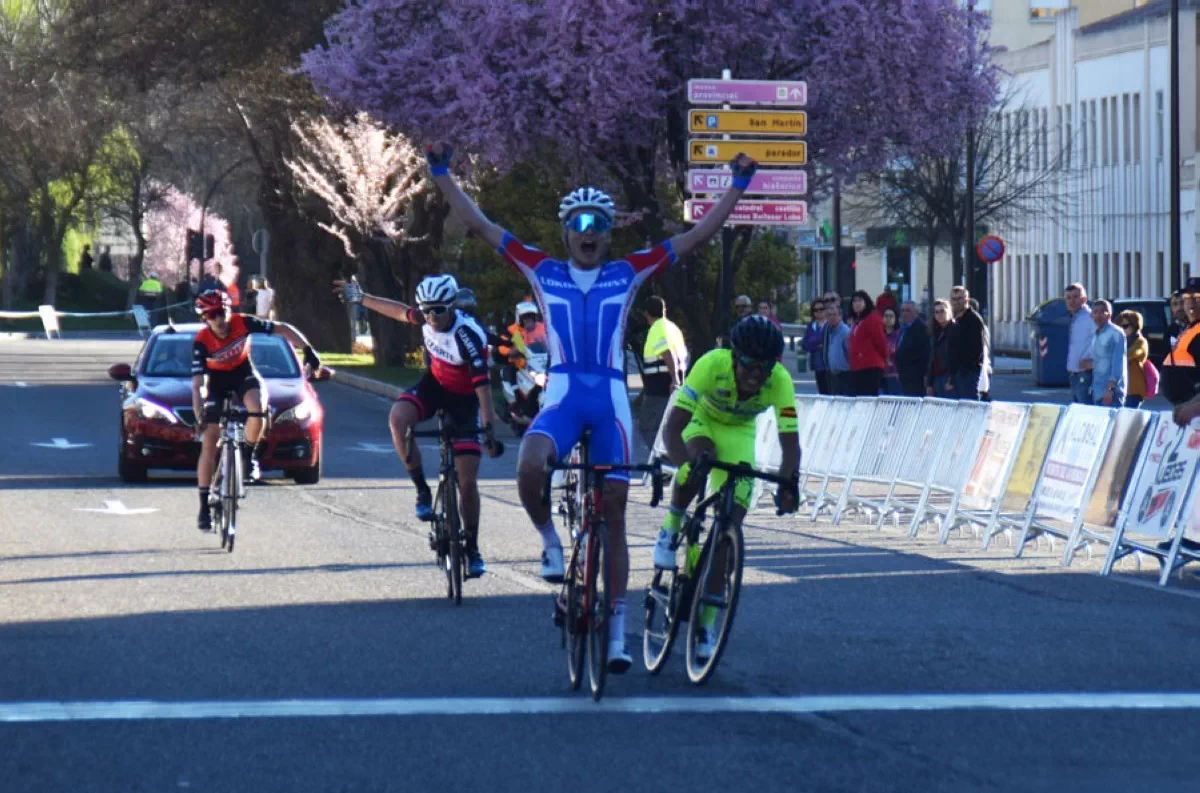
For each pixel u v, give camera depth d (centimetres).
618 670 1069
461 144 3912
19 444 3175
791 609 1424
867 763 899
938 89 3928
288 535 1936
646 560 1727
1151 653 1224
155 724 986
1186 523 1633
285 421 2552
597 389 1101
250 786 852
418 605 1428
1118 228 7575
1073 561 1819
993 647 1243
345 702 1045
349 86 3981
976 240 7306
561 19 3700
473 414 1478
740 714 1016
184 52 5456
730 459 1173
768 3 3775
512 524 2059
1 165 9069
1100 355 2642
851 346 2986
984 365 2827
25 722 990
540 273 1105
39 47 5875
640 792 843
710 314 4503
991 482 1930
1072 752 927
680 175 3966
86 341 7906
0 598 1458
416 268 5622
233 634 1284
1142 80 7344
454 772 879
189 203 11906
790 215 3162
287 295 6309
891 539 2023
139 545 1839
